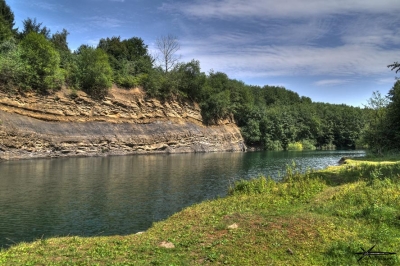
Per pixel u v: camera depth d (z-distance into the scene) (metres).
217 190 20.89
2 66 38.06
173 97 65.12
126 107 54.62
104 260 7.12
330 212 10.27
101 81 51.00
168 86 63.34
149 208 15.95
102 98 51.56
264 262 6.88
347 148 102.62
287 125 92.56
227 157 51.34
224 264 6.82
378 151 40.06
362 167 21.45
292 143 89.56
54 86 44.69
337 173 20.59
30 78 41.50
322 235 8.27
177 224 10.23
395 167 19.72
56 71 44.88
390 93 34.22
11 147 36.06
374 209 9.71
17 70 39.50
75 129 44.88
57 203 16.55
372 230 8.48
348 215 9.82
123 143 50.34
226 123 78.88
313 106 118.94
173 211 15.45
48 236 11.62
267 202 12.26
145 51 76.88
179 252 7.59
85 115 47.88
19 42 45.31
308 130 100.12
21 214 14.40
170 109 62.53
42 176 24.67
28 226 12.77
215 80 83.38
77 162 35.56
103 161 37.72
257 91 122.94
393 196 11.02
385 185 12.94
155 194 19.33
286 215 10.00
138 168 31.78
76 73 49.56
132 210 15.52
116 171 29.03
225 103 74.69
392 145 35.00
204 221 10.09
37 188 20.11
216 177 26.89
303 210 10.74
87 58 50.69
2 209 15.14
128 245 8.27
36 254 7.61
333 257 7.08
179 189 21.08
